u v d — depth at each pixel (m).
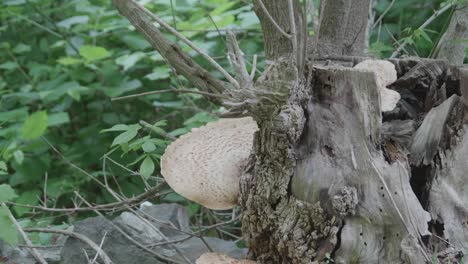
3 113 3.69
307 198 2.10
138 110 4.46
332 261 2.07
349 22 2.68
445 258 2.06
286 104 2.07
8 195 2.39
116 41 4.54
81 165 4.03
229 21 3.73
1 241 2.81
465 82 2.12
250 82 2.19
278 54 2.63
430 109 2.21
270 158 2.16
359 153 2.06
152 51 4.21
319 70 2.11
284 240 2.14
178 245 2.88
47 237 2.95
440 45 2.82
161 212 3.07
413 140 2.17
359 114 2.06
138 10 2.79
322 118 2.10
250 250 2.32
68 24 4.29
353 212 2.05
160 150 3.43
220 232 3.37
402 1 3.65
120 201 2.95
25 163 3.87
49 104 4.38
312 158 2.10
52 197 3.74
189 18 4.15
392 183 2.04
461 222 2.11
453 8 2.84
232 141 2.43
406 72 2.27
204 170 2.38
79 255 2.73
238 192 2.34
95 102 4.38
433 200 2.12
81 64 4.30
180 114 4.32
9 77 4.59
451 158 2.13
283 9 2.59
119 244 2.77
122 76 4.25
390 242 2.04
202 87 2.76
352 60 2.35
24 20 4.73
